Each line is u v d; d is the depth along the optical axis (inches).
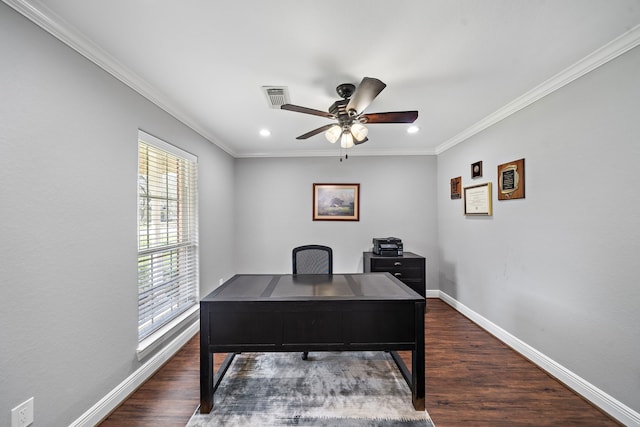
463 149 128.3
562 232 75.7
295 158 161.5
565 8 49.3
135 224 75.8
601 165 65.0
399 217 159.3
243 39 58.0
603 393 64.9
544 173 81.4
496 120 102.3
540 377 79.3
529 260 87.9
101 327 63.9
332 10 49.6
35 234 49.4
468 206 123.2
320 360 90.1
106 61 63.9
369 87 58.5
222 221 142.8
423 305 68.4
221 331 67.9
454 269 138.3
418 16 51.3
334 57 64.7
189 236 110.8
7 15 45.2
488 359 89.3
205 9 49.3
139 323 80.1
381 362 88.9
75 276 57.2
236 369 84.7
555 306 78.2
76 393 57.2
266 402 69.4
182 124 102.3
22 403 47.1
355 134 77.6
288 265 161.3
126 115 72.3
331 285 82.4
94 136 62.1
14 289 46.1
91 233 61.2
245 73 72.1
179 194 103.5
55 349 52.8
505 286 99.7
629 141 59.2
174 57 64.8
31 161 48.9
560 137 75.7
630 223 59.3
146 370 79.4
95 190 62.4
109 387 66.0
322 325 68.9
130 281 73.7
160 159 91.5
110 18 51.5
